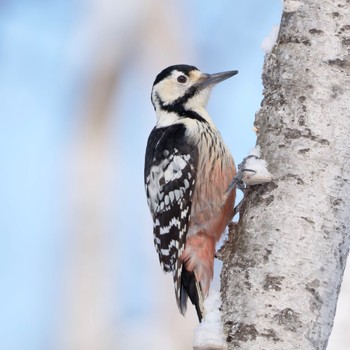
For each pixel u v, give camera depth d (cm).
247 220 787
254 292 740
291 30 839
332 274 740
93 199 1569
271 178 786
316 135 786
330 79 803
